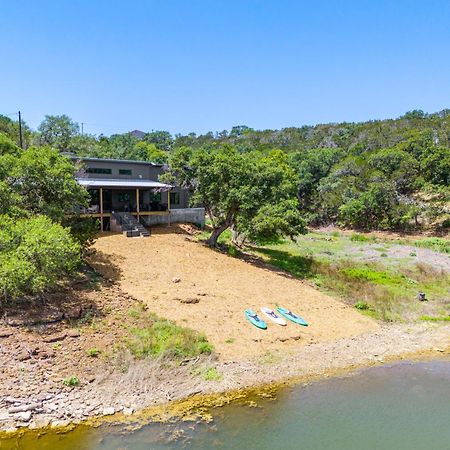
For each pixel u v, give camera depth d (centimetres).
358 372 1502
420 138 6334
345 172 5609
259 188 2788
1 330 1442
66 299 1734
